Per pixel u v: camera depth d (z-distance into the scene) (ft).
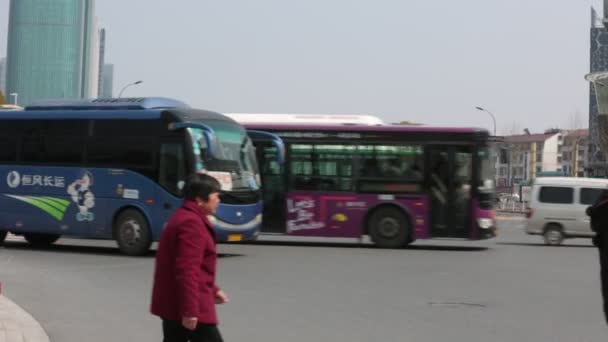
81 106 71.15
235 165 66.69
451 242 95.04
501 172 621.72
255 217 67.62
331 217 78.64
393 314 38.63
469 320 37.04
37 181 71.15
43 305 41.32
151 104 68.85
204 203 20.61
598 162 407.03
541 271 58.90
